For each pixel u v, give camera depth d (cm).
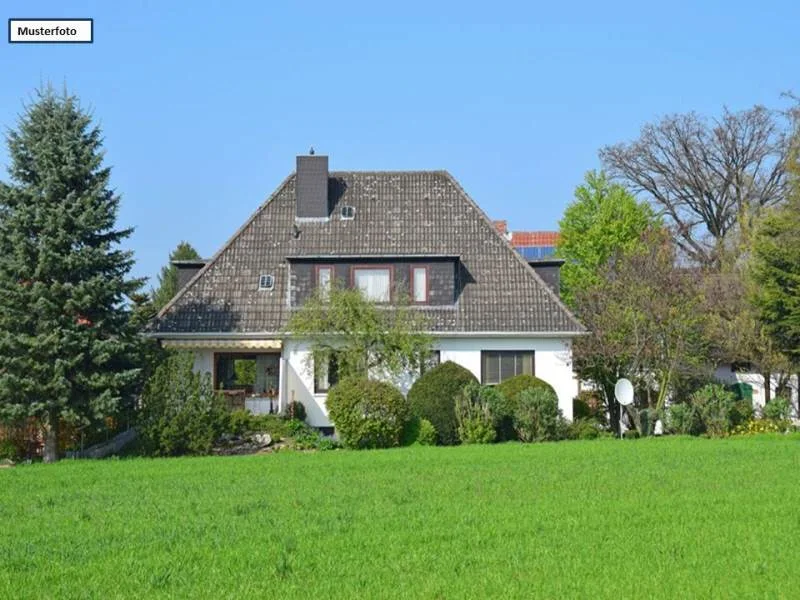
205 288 4012
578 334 3844
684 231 6016
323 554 1371
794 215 3778
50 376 3081
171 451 3127
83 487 2170
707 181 6025
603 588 1162
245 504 1816
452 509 1723
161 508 1808
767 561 1283
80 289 3077
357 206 4275
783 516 1606
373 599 1134
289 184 4344
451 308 3931
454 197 4316
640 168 6172
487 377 3888
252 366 4434
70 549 1430
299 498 1892
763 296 3769
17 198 3155
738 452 2666
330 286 3772
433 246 4141
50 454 3123
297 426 3547
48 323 3064
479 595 1146
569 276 5403
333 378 3841
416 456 2675
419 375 3669
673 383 3831
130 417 3284
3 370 3100
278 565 1289
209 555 1374
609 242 5331
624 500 1791
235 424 3475
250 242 4156
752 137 5909
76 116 3244
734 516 1611
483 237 4175
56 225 3116
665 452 2672
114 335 3200
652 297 3778
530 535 1480
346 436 3189
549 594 1143
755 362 4016
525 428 3312
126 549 1427
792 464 2361
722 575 1215
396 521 1611
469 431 3216
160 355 3450
